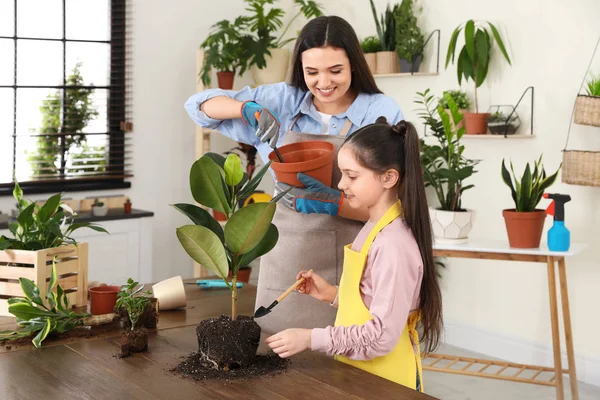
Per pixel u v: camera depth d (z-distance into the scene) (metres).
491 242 3.91
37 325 1.97
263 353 1.90
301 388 1.65
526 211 3.68
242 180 1.92
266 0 5.00
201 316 2.25
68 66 4.80
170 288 2.31
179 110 5.23
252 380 1.70
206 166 1.80
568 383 4.14
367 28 5.14
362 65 2.24
